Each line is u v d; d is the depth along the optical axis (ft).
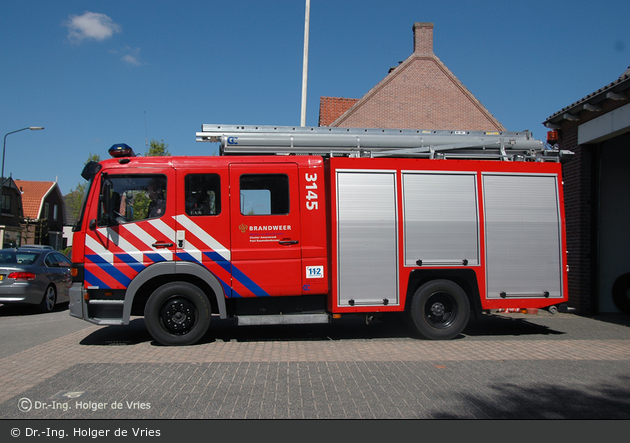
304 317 22.02
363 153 23.67
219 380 15.74
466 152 24.98
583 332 25.62
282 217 22.02
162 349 20.57
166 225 21.42
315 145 23.67
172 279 22.08
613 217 33.86
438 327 22.98
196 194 21.75
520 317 31.04
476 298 23.30
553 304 23.93
